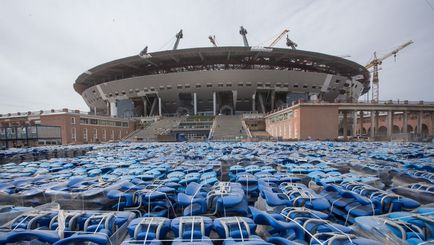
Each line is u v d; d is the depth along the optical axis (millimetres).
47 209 5117
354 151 17797
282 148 21469
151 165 11531
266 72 80375
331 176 7863
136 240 3576
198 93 86250
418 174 8523
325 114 45438
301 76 82125
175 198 6602
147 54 76688
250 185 7711
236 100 89625
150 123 78250
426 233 3922
